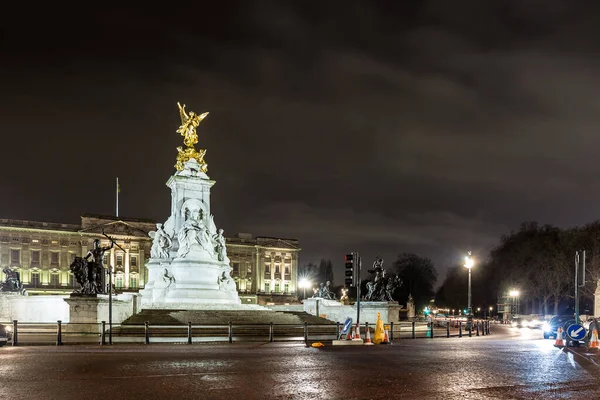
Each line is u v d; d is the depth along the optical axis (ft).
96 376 56.34
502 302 456.04
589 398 47.16
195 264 191.52
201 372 59.62
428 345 104.42
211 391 48.37
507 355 82.12
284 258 650.84
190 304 173.37
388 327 154.61
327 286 251.80
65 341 109.40
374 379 56.13
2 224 525.75
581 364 71.00
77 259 134.92
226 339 121.19
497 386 52.54
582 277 113.19
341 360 73.00
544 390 50.67
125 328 129.08
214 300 187.42
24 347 93.56
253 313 169.48
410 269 639.76
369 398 46.39
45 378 55.01
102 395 46.24
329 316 195.42
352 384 53.01
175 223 201.67
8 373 58.44
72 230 553.64
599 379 57.88
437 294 645.92
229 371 60.64
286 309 205.26
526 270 399.65
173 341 113.70
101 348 91.76
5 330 97.35
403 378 56.95
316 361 71.46
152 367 63.67
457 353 85.10
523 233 460.55
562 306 428.97
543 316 322.75
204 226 200.03
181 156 210.38
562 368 66.44
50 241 545.44
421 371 62.39
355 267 108.37
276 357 76.18
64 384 51.49
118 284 550.36
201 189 205.98
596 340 96.68
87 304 129.18
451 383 54.03
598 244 346.95
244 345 101.96
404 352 86.48
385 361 72.28
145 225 579.48
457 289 536.42
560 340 102.83
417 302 630.74
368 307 179.83
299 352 84.89
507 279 423.23
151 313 159.02
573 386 53.16
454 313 551.18
